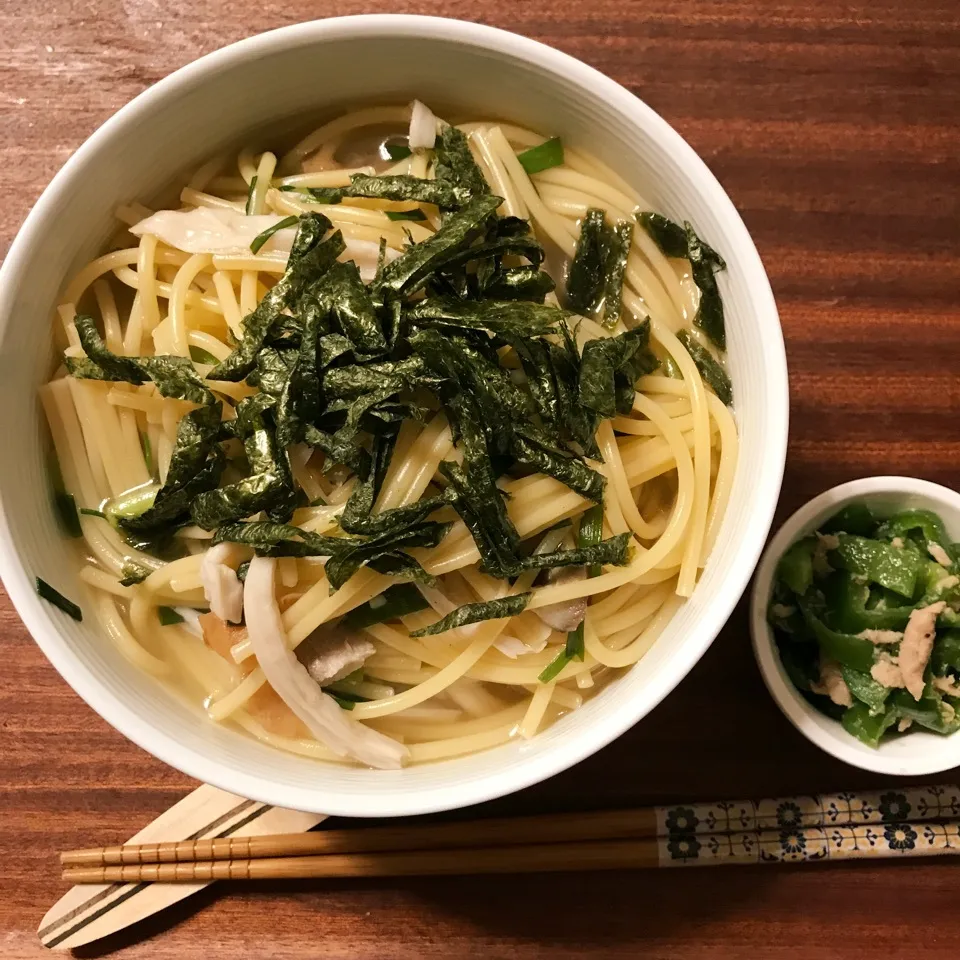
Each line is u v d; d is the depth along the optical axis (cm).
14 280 23
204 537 25
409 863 27
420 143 26
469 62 24
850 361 30
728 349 25
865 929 28
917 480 27
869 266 30
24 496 24
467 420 23
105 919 27
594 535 25
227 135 26
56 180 23
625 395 25
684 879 28
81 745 28
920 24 31
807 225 30
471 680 26
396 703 24
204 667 25
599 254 26
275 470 23
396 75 25
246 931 28
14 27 29
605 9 30
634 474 25
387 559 23
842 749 26
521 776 22
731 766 28
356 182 25
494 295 25
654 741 28
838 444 30
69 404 25
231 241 25
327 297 23
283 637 24
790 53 31
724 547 24
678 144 24
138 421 26
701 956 28
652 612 26
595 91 24
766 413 23
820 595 28
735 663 29
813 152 30
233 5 30
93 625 24
